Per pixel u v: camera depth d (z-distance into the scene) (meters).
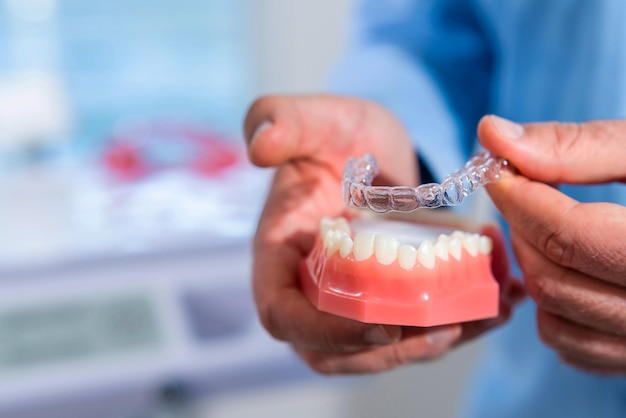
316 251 0.62
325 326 0.58
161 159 1.57
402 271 0.53
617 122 0.56
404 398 1.41
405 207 0.51
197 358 1.05
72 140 1.69
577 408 0.89
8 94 1.54
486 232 0.65
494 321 0.64
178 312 1.14
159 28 1.72
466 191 0.52
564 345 0.61
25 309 1.13
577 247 0.52
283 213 0.72
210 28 1.74
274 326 0.63
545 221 0.53
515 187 0.55
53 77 1.68
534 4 0.88
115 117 1.74
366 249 0.54
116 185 1.53
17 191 1.49
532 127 0.57
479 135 0.56
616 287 0.54
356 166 0.60
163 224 1.36
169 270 1.24
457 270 0.56
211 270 1.24
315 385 1.14
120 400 1.02
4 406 0.97
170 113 1.77
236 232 1.33
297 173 0.75
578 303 0.56
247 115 0.72
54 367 1.02
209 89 1.78
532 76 0.89
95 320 1.12
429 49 1.00
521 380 0.95
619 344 0.59
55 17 1.67
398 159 0.81
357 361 0.64
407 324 0.53
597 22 0.83
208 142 1.59
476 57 1.00
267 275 0.66
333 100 0.76
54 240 1.30
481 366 1.32
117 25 1.70
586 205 0.52
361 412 1.31
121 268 1.23
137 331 1.09
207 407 1.08
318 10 1.66
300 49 1.69
